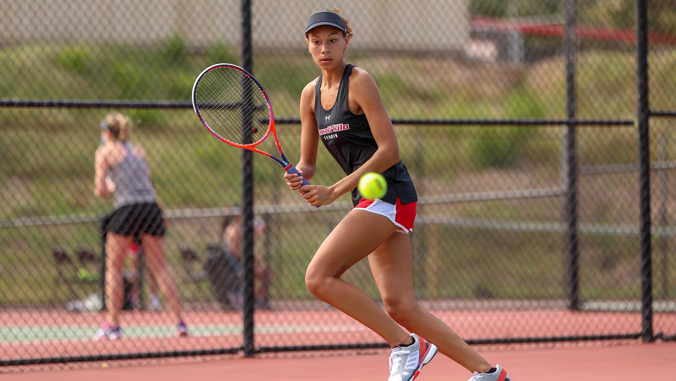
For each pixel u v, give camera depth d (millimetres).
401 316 12312
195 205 43438
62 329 26656
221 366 17344
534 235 42531
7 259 35188
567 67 28688
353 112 12078
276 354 19000
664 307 28234
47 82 41781
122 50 42500
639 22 20438
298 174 12398
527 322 25719
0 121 43500
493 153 53031
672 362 17141
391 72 57312
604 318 27453
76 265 34812
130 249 24125
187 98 42844
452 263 39844
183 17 38656
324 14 11961
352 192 12750
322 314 30938
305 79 50281
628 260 39031
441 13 41594
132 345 22062
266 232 32344
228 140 12836
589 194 42625
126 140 23656
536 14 50969
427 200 34969
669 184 32906
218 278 31297
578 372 15906
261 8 39312
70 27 35344
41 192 41406
